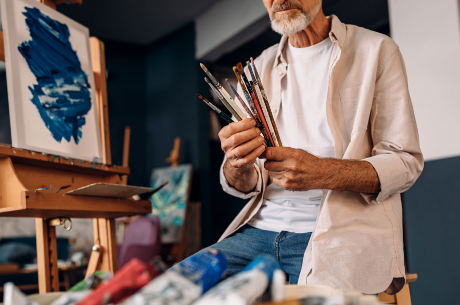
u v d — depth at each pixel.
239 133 0.96
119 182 1.70
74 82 1.67
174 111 4.98
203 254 0.48
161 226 4.35
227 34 4.18
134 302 0.40
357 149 1.05
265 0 1.24
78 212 1.36
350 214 1.01
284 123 1.24
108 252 1.61
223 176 1.23
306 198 1.14
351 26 1.21
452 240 2.27
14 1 1.47
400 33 2.59
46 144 1.43
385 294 1.13
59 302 0.46
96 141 1.72
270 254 1.11
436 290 2.34
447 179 2.30
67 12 4.47
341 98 1.13
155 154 5.24
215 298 0.38
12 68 1.39
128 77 5.34
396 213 1.06
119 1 4.31
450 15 2.33
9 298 0.42
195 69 4.67
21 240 4.12
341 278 0.96
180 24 4.86
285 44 1.30
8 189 1.23
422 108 2.45
